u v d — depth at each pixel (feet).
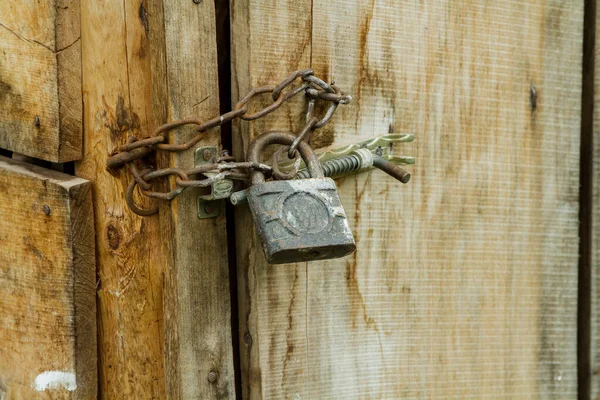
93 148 4.49
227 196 4.31
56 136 4.46
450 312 4.70
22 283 4.56
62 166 4.58
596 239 4.88
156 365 4.49
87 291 4.49
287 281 4.48
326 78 4.50
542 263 4.81
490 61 4.71
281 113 4.44
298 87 4.41
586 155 4.89
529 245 4.79
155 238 4.46
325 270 4.53
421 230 4.65
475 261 4.72
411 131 4.61
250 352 4.47
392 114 4.59
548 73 4.79
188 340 4.37
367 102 4.56
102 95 4.46
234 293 4.51
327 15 4.49
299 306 4.50
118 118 4.45
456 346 4.71
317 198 4.28
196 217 4.35
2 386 4.66
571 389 4.87
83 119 4.49
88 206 4.47
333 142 4.52
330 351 4.56
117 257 4.49
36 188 4.48
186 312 4.36
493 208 4.74
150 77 4.42
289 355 4.50
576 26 4.82
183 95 4.32
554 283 4.83
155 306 4.48
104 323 4.52
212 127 4.30
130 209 4.43
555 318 4.84
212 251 4.38
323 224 4.25
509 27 4.73
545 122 4.79
